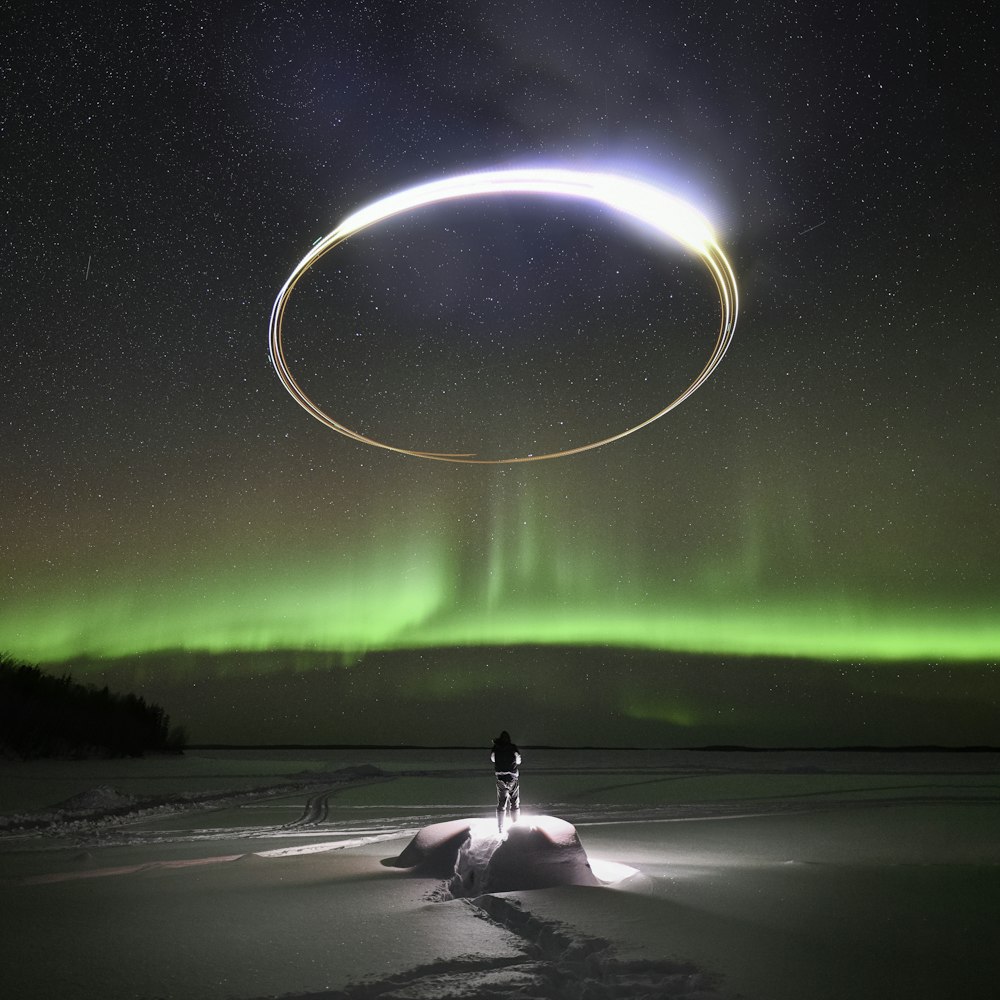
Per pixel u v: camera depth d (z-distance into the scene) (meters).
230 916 7.53
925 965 5.91
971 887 9.52
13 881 10.05
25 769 37.78
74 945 6.50
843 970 5.73
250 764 49.31
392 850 12.98
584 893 8.24
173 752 57.81
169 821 19.27
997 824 18.62
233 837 15.66
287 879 9.88
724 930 6.82
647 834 16.08
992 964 5.96
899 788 31.44
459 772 43.00
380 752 101.31
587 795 28.20
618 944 6.22
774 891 8.95
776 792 29.42
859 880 9.95
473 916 7.52
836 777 39.00
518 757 11.66
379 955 6.12
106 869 11.16
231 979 5.54
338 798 26.95
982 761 62.66
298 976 5.59
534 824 9.48
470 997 5.14
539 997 5.16
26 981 5.55
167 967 5.84
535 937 6.69
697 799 26.30
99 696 57.75
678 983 5.33
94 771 38.75
